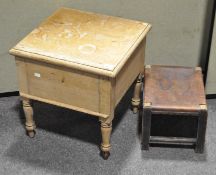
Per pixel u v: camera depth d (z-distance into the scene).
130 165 2.00
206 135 2.13
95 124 2.18
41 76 1.89
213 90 2.32
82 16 2.05
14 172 1.97
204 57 2.36
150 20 2.24
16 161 2.02
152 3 2.18
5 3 2.09
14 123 2.20
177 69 2.12
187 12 2.21
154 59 2.36
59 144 2.09
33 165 2.00
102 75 1.76
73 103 1.91
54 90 1.91
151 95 1.99
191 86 2.03
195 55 2.36
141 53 2.05
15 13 2.13
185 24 2.25
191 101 1.96
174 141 2.03
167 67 2.13
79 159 2.02
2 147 2.08
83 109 1.91
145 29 1.99
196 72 2.10
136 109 2.23
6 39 2.19
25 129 2.17
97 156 2.03
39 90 1.94
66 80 1.85
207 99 2.34
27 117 2.06
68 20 2.03
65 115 2.23
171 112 1.94
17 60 1.89
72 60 1.79
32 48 1.86
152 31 2.27
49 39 1.91
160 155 2.04
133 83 2.19
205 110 1.92
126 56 1.83
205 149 2.06
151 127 2.17
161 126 2.17
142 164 2.00
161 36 2.29
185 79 2.07
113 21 2.02
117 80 1.85
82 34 1.94
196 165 2.00
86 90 1.84
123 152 2.05
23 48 1.86
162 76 2.08
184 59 2.36
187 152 2.05
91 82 1.81
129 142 2.10
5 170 1.98
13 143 2.10
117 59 1.80
